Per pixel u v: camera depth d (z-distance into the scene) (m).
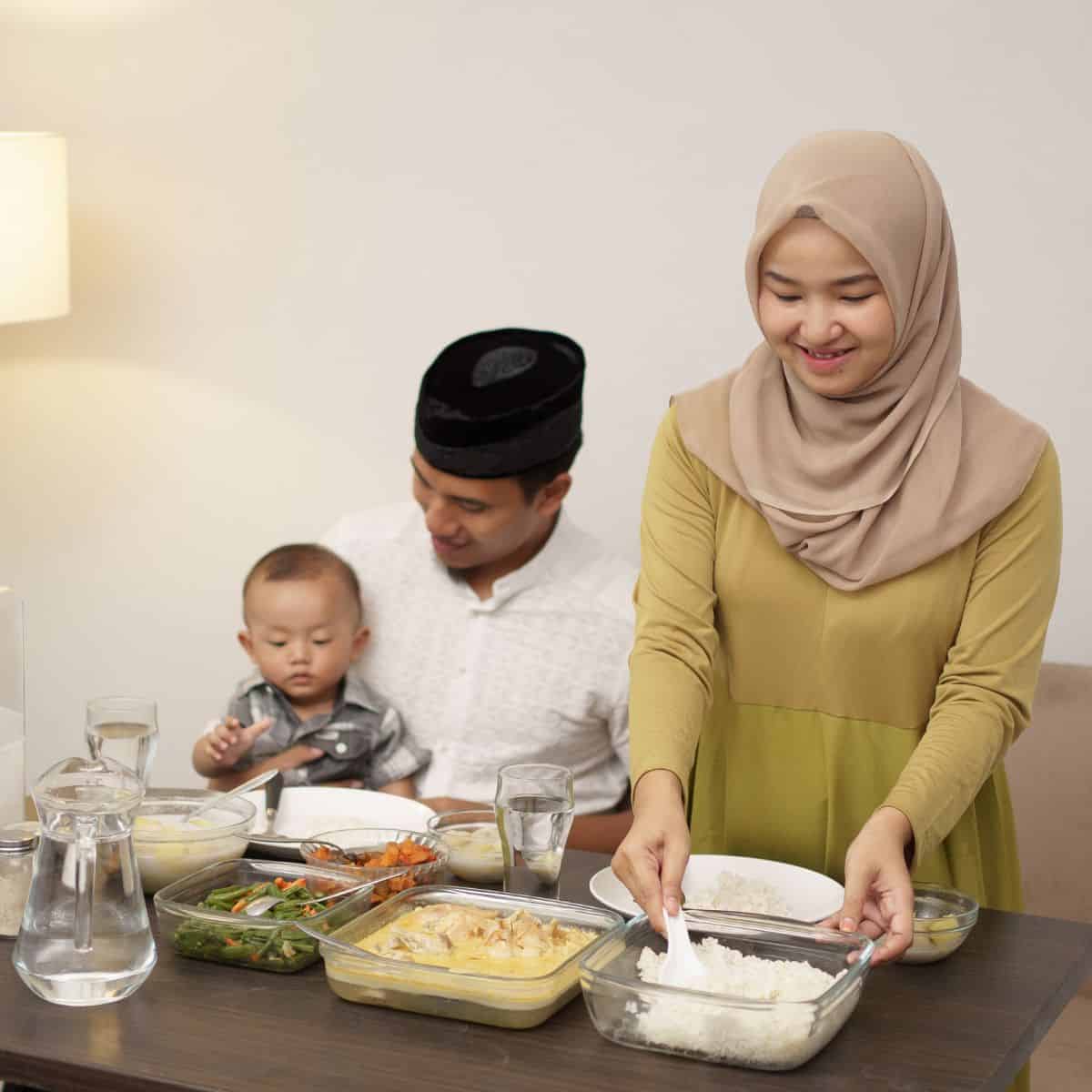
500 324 2.71
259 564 2.26
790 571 1.49
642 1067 1.06
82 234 2.96
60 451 3.04
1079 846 1.98
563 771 1.30
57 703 3.12
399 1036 1.10
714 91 2.51
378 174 2.75
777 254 1.40
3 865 1.27
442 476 2.15
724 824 1.58
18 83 2.97
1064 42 2.30
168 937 1.25
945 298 1.48
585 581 2.25
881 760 1.50
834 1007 1.07
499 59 2.64
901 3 2.39
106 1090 1.04
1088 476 2.38
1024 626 1.43
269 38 2.78
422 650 2.29
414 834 1.42
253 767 2.25
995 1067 1.08
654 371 2.62
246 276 2.86
